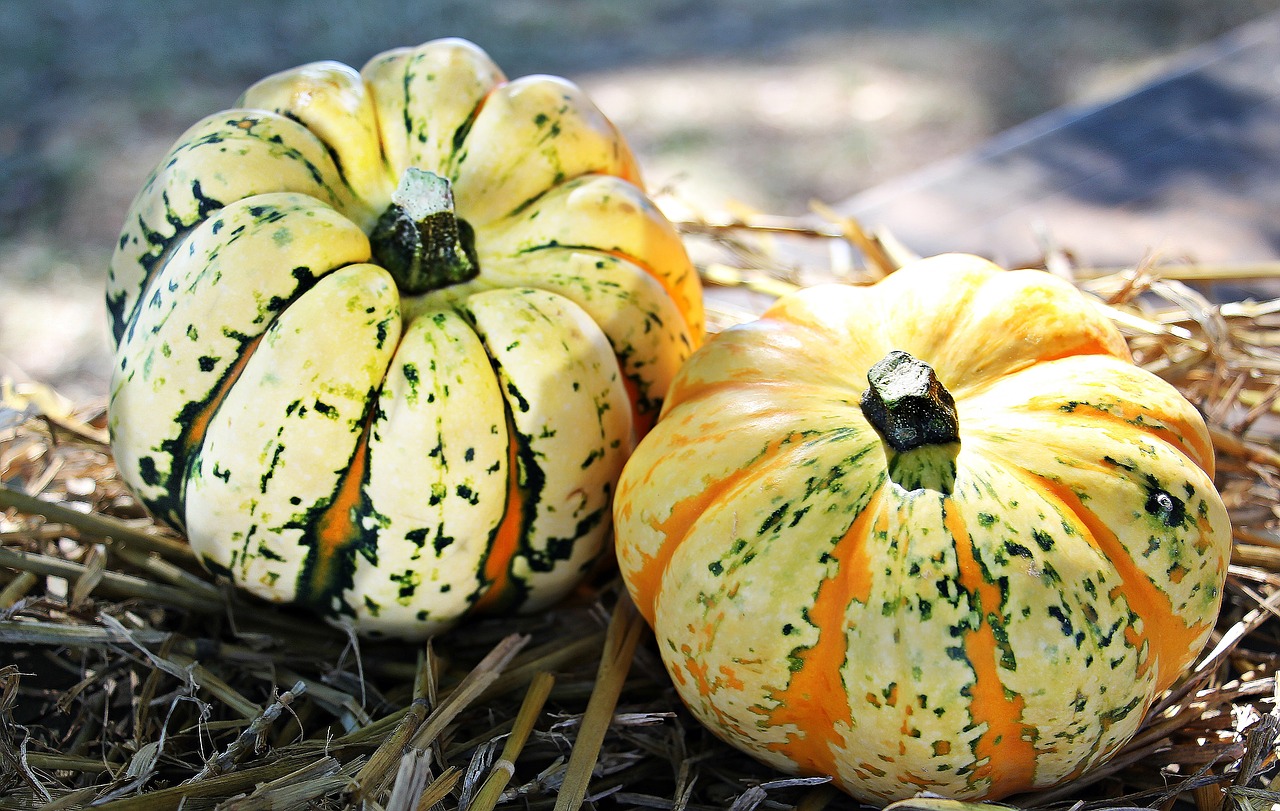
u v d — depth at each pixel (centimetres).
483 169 46
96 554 47
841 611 40
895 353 41
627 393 45
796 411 42
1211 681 45
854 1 146
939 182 66
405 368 43
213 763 42
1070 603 39
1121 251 60
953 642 39
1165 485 41
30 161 106
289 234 43
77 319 89
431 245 44
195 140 45
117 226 99
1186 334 51
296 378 42
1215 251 60
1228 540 41
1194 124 71
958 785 40
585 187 46
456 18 135
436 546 43
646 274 46
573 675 45
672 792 44
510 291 44
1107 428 41
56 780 42
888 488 40
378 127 47
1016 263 57
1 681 44
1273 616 47
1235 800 42
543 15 139
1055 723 39
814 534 40
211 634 46
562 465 44
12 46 125
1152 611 40
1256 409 50
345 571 44
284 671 45
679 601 41
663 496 42
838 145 112
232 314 42
